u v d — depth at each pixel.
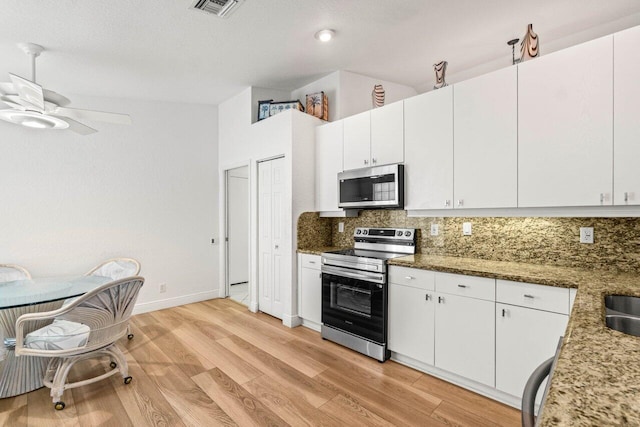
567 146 1.99
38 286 2.61
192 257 4.52
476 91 2.38
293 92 4.14
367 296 2.79
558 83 2.02
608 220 2.11
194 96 4.22
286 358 2.78
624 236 2.06
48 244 3.56
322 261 3.19
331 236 3.89
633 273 2.02
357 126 3.21
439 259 2.67
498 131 2.27
